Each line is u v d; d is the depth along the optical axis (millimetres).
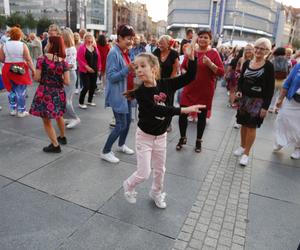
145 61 2510
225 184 3703
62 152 4277
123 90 3789
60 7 95375
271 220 3014
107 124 5840
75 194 3188
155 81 2637
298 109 4566
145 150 2727
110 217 2838
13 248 2379
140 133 2725
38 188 3258
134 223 2777
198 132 4664
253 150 5035
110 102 3834
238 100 4352
